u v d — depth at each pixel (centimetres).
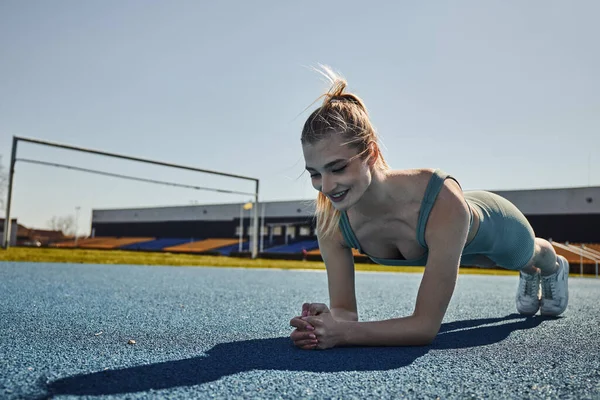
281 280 766
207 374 138
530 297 306
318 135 162
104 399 113
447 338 214
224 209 5006
